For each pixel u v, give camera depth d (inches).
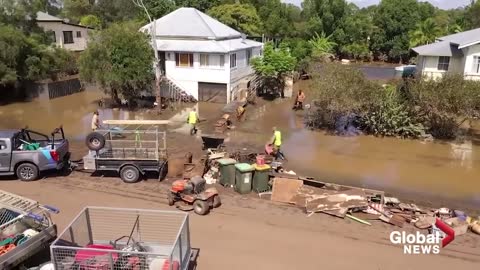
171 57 1323.8
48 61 1465.3
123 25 1267.2
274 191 594.6
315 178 696.4
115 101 1283.2
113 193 606.9
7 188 620.1
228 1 2455.7
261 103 1325.0
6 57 1284.4
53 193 603.8
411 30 2694.4
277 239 478.0
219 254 442.3
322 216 542.3
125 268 348.5
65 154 683.4
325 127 1027.3
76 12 3253.0
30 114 1155.3
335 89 955.3
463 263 438.3
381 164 770.8
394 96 963.3
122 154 643.5
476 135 976.3
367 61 2913.4
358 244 472.7
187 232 382.9
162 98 1323.8
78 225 387.2
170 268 326.0
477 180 696.4
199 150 817.5
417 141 925.8
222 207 562.6
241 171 599.8
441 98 890.7
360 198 563.2
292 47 2159.2
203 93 1334.9
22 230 408.8
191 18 1450.5
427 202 607.2
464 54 1143.6
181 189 556.4
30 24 1558.8
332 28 2874.0
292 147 870.4
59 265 344.8
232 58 1327.5
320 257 442.3
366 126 993.5
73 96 1425.9
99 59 1211.2
